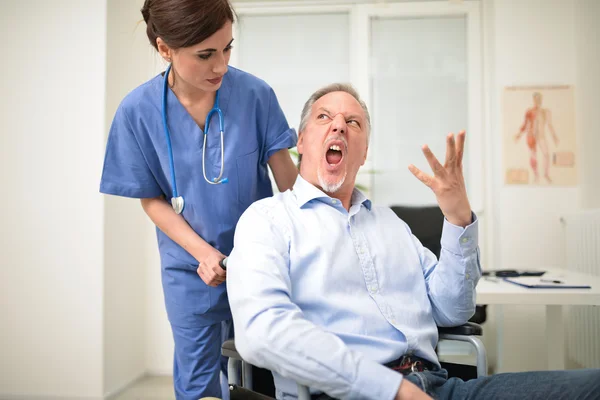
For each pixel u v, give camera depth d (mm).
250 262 1064
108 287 2852
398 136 3699
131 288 3211
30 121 2840
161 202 1504
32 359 2801
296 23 3754
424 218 2945
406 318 1180
